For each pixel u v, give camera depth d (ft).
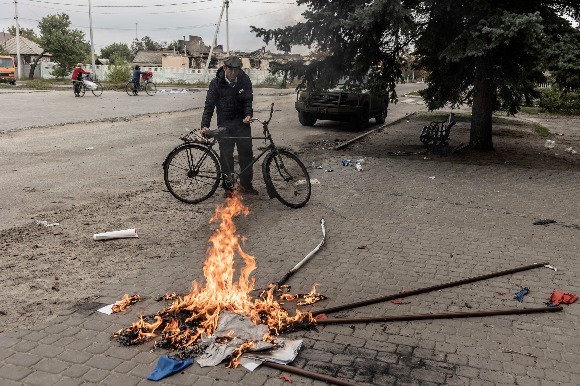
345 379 10.33
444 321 12.94
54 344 11.35
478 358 11.23
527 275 16.07
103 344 11.43
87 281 14.83
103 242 18.19
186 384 10.04
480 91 39.81
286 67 38.60
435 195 26.35
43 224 19.84
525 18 29.07
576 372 10.74
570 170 33.71
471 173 31.99
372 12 31.50
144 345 11.44
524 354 11.43
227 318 12.23
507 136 52.70
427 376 10.50
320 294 14.32
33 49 225.76
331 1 35.83
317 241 18.88
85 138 42.39
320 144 43.70
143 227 19.97
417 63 40.11
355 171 32.12
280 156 23.80
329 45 37.11
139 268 15.90
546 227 21.22
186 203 23.63
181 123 54.19
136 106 73.82
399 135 51.29
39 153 34.99
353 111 52.47
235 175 24.11
